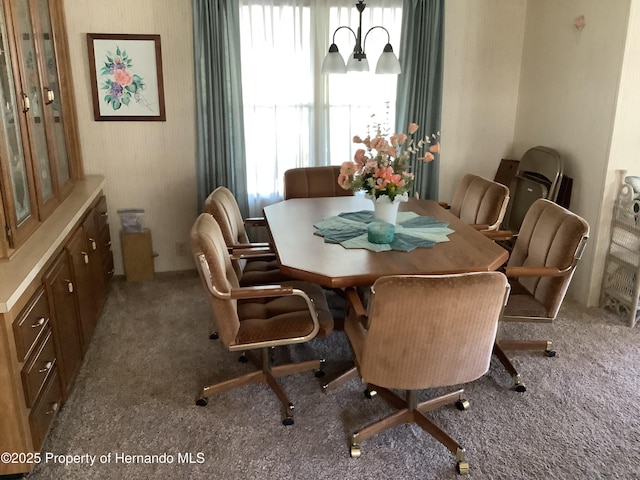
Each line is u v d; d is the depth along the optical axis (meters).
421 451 2.26
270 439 2.33
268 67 3.87
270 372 2.66
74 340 2.67
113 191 3.96
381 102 4.08
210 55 3.68
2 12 2.21
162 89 3.80
